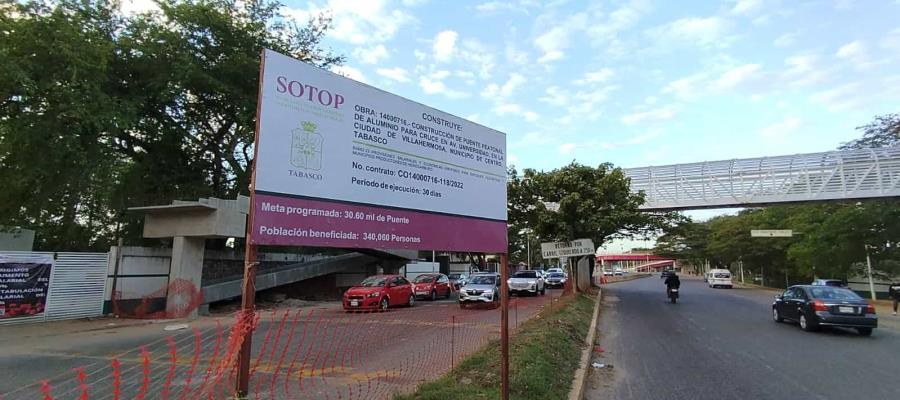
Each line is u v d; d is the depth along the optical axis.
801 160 33.16
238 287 19.91
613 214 24.70
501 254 5.58
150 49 18.16
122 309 16.56
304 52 23.50
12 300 13.91
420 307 21.88
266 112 3.44
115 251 16.66
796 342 12.86
